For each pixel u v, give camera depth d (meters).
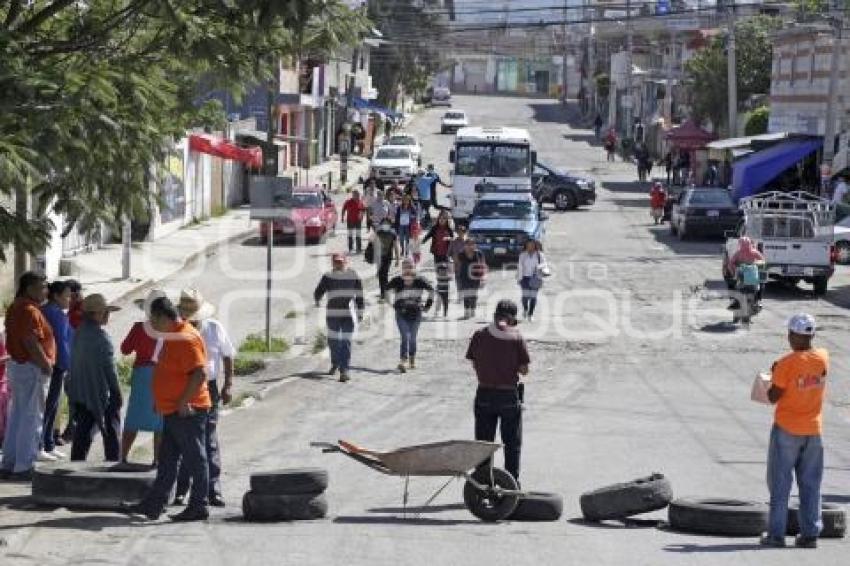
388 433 27.78
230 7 17.89
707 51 114.12
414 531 19.20
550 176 88.81
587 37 178.50
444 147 133.38
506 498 19.98
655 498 20.00
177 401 19.06
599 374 35.69
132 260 56.09
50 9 19.30
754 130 101.75
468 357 21.38
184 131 22.59
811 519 18.59
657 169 121.31
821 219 51.97
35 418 22.08
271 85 22.17
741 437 27.95
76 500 19.86
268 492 19.70
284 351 37.62
